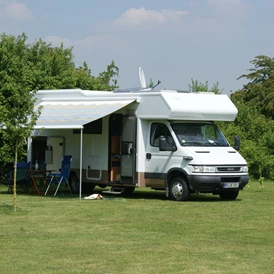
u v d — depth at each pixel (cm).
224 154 2123
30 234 1420
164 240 1358
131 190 2425
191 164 2062
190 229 1505
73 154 2438
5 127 1877
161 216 1716
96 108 2252
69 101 2439
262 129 3728
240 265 1127
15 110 1814
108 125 2316
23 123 1830
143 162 2209
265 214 1773
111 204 1992
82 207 1900
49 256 1191
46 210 1820
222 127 3634
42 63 3338
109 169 2320
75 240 1350
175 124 2161
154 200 2136
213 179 2053
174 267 1107
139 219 1656
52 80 3192
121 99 2256
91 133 2372
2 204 1975
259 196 2334
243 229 1512
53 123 2150
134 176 2212
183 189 2097
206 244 1317
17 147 1827
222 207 1928
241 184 2122
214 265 1123
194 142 2144
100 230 1480
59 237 1385
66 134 2458
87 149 2384
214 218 1686
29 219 1644
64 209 1848
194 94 2202
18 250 1244
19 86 1834
